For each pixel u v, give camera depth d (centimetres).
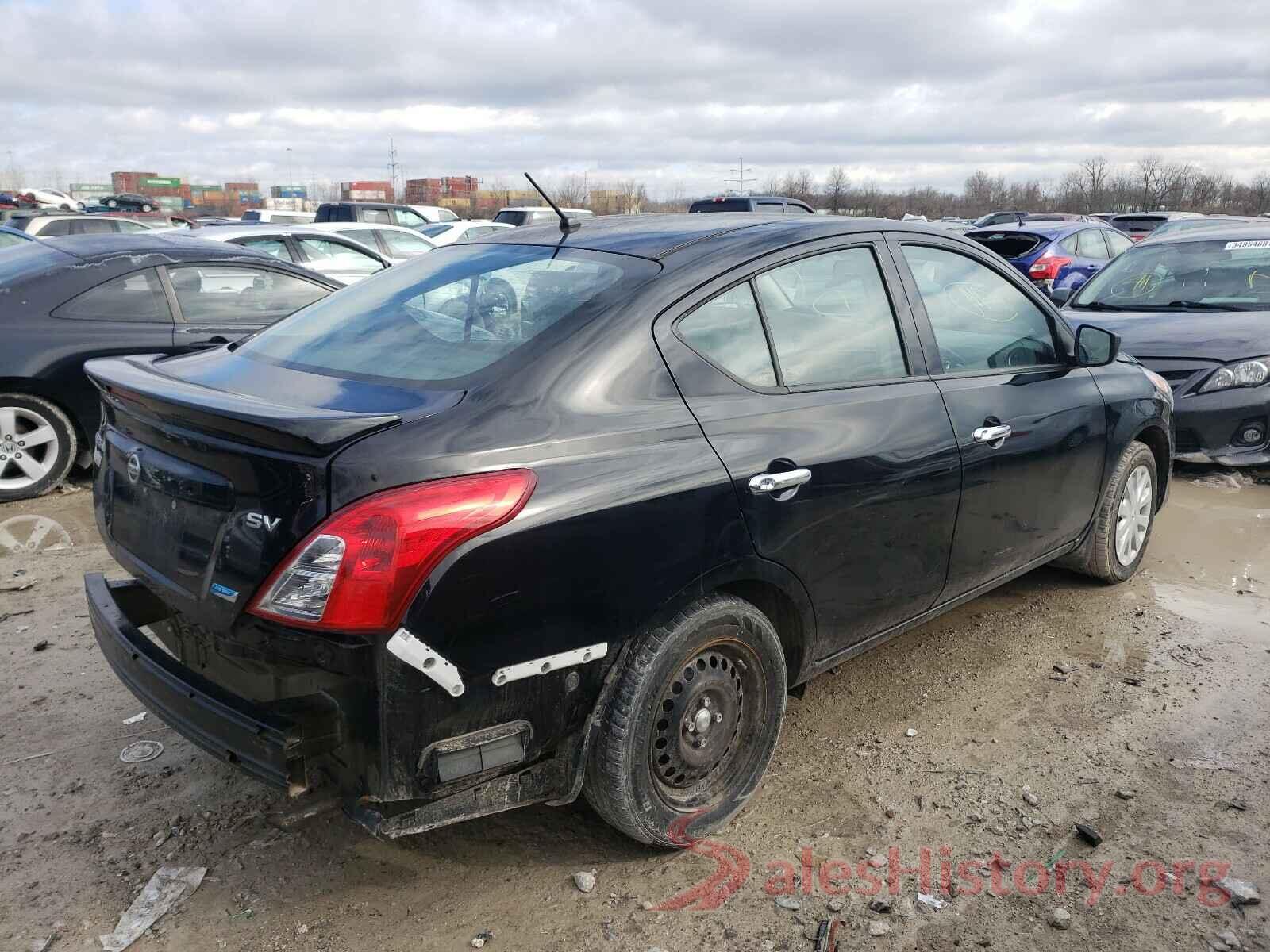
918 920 254
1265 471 672
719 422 271
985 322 374
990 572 375
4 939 242
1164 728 347
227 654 234
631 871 273
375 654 213
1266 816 296
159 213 2958
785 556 284
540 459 235
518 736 238
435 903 260
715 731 280
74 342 587
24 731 337
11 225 1783
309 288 691
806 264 312
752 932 250
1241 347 634
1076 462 407
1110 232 1440
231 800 302
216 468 231
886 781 316
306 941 246
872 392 316
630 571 246
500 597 225
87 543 518
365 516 212
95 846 279
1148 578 489
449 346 270
